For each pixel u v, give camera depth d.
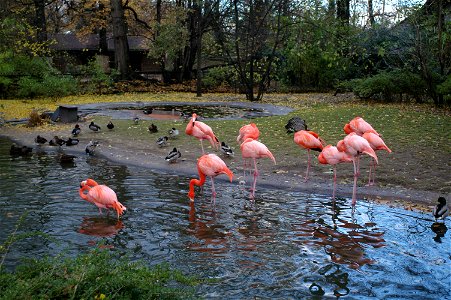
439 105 22.27
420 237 7.61
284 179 10.91
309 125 17.00
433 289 5.90
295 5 30.02
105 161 13.09
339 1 33.12
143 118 20.20
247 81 31.33
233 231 7.84
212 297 5.62
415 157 12.20
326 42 30.88
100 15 40.06
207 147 14.15
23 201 9.21
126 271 4.87
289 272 6.34
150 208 8.95
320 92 35.47
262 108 24.55
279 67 36.66
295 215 8.66
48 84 28.05
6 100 26.95
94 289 4.30
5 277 4.53
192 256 6.82
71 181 10.83
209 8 32.47
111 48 48.84
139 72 39.88
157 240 7.41
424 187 10.09
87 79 34.16
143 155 13.50
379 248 7.17
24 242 7.17
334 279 6.15
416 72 24.33
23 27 29.08
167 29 35.00
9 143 15.56
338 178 10.88
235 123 18.02
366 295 5.73
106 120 19.34
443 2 22.75
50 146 15.02
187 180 11.09
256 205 9.22
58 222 8.09
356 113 19.42
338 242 7.39
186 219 8.38
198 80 31.89
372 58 31.59
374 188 10.16
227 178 11.15
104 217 8.40
